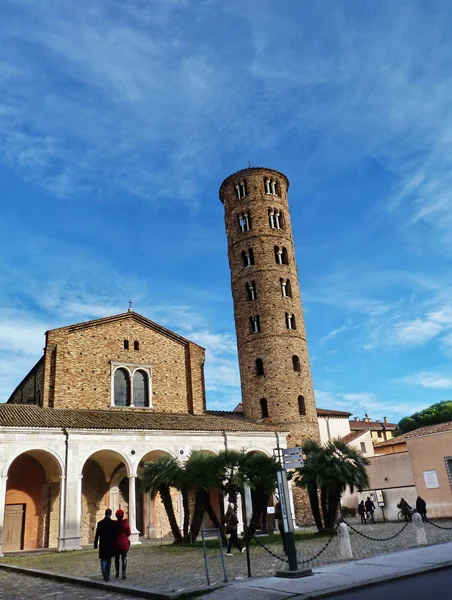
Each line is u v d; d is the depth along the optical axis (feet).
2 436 113.09
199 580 56.75
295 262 196.24
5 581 70.03
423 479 142.20
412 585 45.52
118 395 157.89
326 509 111.86
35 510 130.41
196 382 170.81
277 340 173.88
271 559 73.46
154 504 143.64
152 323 169.89
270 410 166.61
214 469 106.93
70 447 120.06
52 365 147.64
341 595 43.70
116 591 54.80
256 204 193.98
